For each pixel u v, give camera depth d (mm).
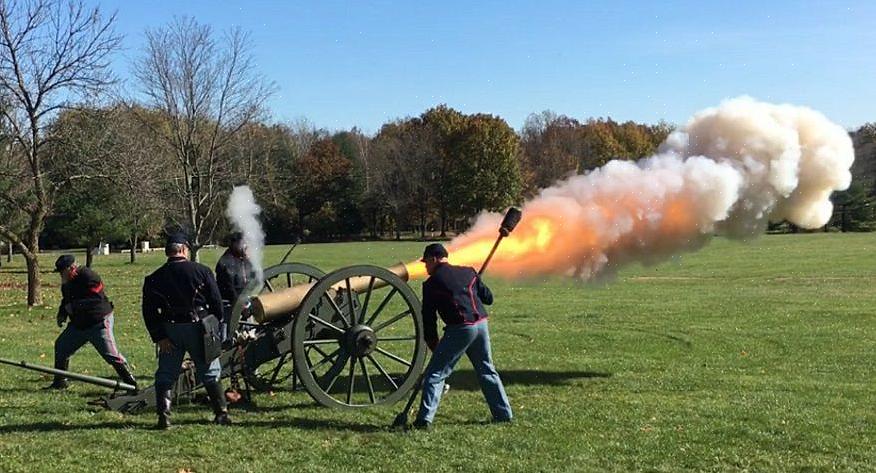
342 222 80625
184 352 7469
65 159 21609
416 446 6688
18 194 23094
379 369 8516
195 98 33531
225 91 29656
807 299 19125
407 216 81625
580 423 7438
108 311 9070
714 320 15602
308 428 7316
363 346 8086
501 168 73812
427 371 7406
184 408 8109
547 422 7480
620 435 6996
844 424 7309
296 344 7832
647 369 10547
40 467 6152
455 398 8641
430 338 7418
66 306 9062
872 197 64562
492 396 7531
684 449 6539
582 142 82062
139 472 6066
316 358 11281
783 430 7098
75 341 9055
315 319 8039
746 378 9812
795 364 10797
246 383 8312
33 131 20438
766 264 31984
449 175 76000
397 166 80000
